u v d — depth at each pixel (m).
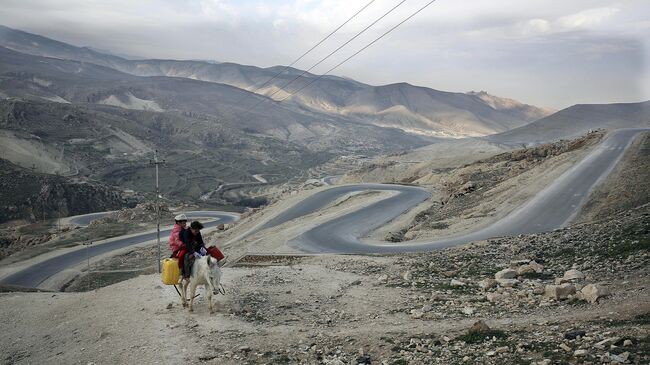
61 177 196.75
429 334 12.58
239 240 61.62
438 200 66.31
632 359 8.80
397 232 49.06
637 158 55.94
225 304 16.11
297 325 14.34
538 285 17.12
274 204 86.88
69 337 14.34
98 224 123.31
